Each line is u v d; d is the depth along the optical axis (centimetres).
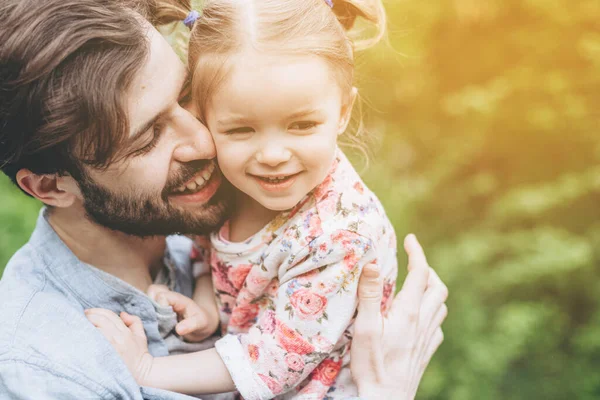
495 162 443
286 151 123
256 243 140
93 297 140
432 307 160
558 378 369
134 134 124
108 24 120
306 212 136
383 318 149
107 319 135
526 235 398
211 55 124
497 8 439
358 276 135
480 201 439
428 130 464
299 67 120
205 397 147
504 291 393
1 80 120
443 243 427
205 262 162
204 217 138
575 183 399
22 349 123
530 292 393
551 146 429
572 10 425
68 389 121
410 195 428
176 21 143
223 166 129
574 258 374
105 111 120
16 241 352
